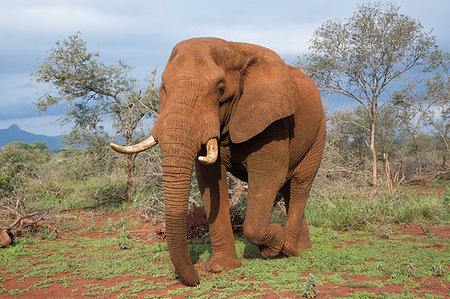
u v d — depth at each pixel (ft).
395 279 15.94
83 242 25.64
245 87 16.47
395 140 63.05
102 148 46.26
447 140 64.80
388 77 50.96
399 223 28.96
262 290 14.92
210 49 15.23
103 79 44.60
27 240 25.67
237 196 31.81
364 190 39.11
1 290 16.11
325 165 40.34
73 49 43.78
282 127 17.40
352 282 15.49
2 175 39.45
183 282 16.38
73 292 15.90
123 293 15.26
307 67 53.57
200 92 14.40
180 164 13.64
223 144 17.60
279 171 17.24
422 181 53.21
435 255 19.49
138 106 41.81
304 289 13.98
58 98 45.03
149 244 24.80
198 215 26.21
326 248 21.65
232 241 18.16
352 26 51.90
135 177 39.70
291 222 20.51
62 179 51.42
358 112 59.88
